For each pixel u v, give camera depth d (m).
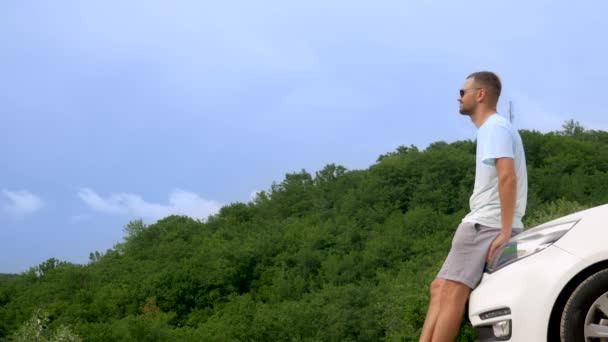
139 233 138.50
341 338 64.12
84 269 115.31
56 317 90.44
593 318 3.37
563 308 3.40
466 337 9.52
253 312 77.56
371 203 123.75
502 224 3.82
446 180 121.56
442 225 102.94
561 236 3.54
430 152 131.50
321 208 136.50
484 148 3.92
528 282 3.47
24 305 98.31
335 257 99.56
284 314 71.88
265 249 108.19
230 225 139.25
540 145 130.25
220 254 105.12
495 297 3.56
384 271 91.25
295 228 120.94
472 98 4.15
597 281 3.34
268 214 144.12
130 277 107.44
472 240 3.91
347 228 112.38
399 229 103.12
